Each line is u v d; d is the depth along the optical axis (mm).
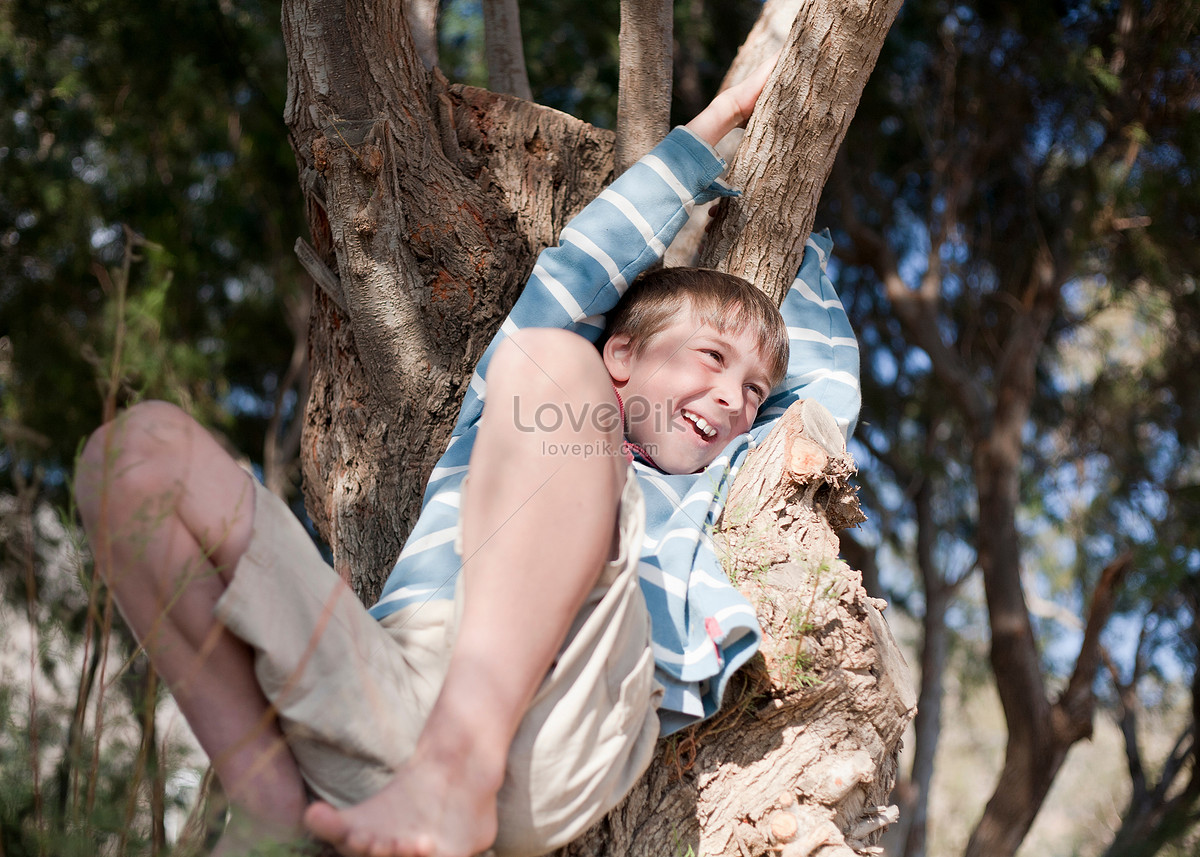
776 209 1957
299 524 1230
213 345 6457
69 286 5762
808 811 1428
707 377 1758
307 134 2068
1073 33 5906
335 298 2156
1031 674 5586
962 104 6430
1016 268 6820
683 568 1497
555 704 1174
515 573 1145
